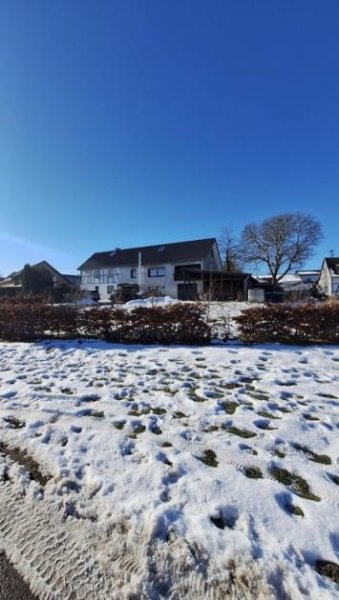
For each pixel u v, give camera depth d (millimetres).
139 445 2861
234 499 2184
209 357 5762
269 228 39781
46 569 1767
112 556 1807
